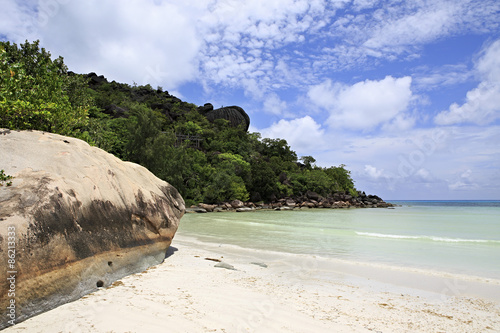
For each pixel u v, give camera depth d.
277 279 5.78
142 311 3.49
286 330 3.24
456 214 34.28
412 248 9.73
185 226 17.31
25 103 5.80
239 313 3.68
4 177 3.70
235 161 51.47
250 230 15.14
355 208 55.47
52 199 3.84
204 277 5.47
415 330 3.50
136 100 71.19
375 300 4.65
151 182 7.02
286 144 77.94
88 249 4.21
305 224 19.19
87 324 3.03
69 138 5.50
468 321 3.87
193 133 63.09
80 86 15.13
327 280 5.84
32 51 12.23
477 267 7.10
